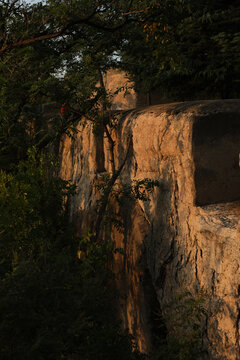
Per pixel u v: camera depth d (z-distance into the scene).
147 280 4.06
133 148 4.73
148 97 11.27
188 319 2.82
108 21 6.82
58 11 5.76
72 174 7.96
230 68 7.71
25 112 7.85
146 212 4.21
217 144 3.17
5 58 6.62
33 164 5.72
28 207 5.16
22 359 2.24
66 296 2.64
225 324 2.57
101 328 2.88
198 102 3.62
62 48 7.48
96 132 5.69
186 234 3.29
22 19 6.88
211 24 7.51
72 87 5.51
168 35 6.12
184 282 3.22
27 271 2.65
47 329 2.41
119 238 5.00
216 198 3.19
